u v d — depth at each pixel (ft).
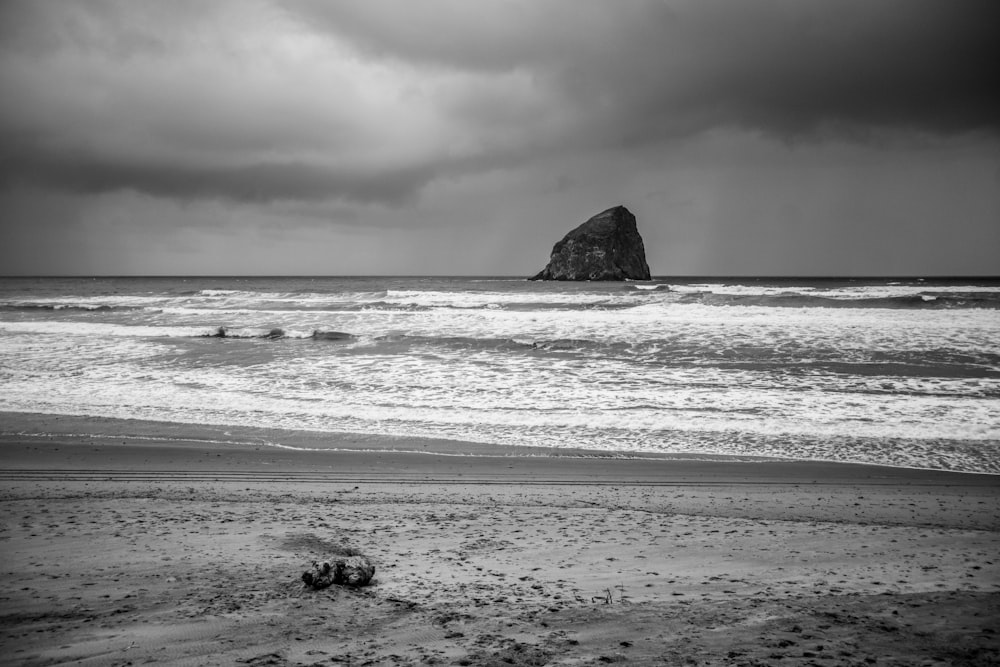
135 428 47.67
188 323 109.40
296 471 37.50
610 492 33.58
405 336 91.35
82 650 14.34
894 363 66.80
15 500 31.09
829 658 13.43
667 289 188.03
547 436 45.44
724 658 13.50
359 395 58.03
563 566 22.03
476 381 63.10
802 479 35.94
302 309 137.28
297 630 15.64
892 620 15.93
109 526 26.50
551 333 89.71
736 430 46.06
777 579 20.59
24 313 134.62
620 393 57.31
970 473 36.55
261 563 21.79
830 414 49.37
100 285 310.45
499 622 16.15
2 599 18.06
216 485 34.47
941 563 22.39
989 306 116.67
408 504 31.04
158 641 14.88
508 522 27.94
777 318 96.02
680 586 19.77
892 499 32.27
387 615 16.78
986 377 60.18
